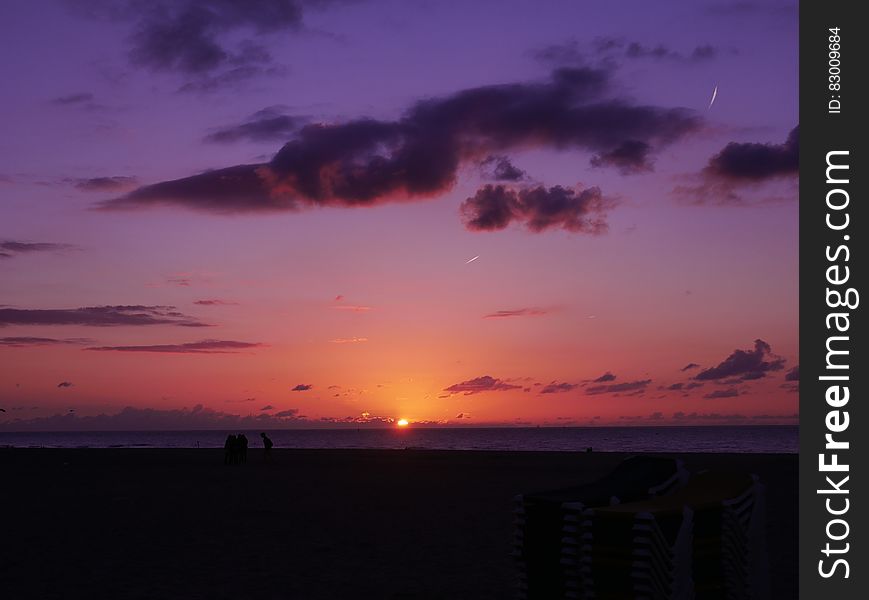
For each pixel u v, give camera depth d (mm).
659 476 8219
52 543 13445
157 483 26703
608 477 8547
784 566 10945
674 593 6730
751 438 194625
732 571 7293
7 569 11172
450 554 12188
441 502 19781
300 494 22188
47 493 22969
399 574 10688
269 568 11141
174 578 10492
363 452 61375
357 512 17656
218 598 9352
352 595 9500
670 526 6934
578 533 7246
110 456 52188
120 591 9734
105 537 14102
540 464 40094
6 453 58938
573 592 7105
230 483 26547
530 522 7516
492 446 135000
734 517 7336
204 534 14391
